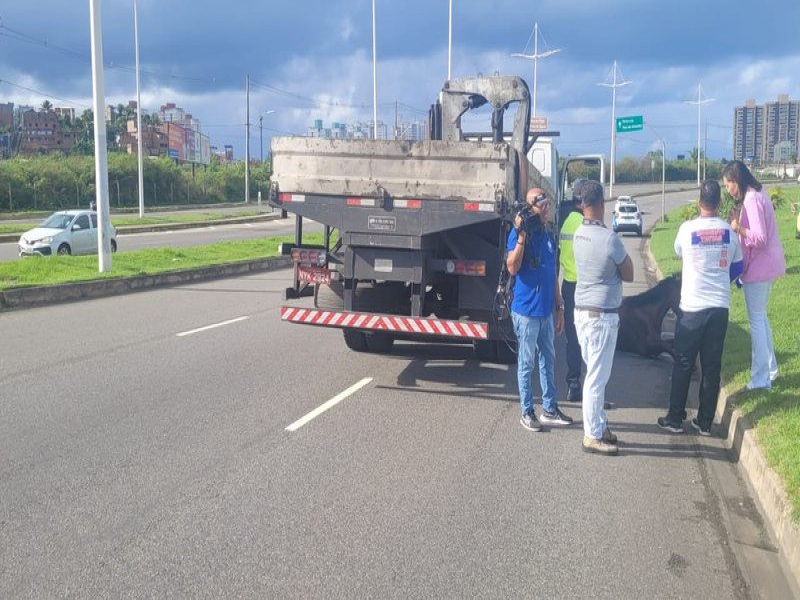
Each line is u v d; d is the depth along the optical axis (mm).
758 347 7520
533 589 4387
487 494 5773
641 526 5270
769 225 7434
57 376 9133
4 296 14383
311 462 6391
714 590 4441
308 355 10523
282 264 23609
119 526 5105
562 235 8609
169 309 14539
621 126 51094
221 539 4941
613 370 10047
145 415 7617
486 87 10492
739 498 5816
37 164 61406
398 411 7961
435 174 8328
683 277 7266
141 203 49438
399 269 8711
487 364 10172
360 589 4344
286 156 8828
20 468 6133
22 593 4254
